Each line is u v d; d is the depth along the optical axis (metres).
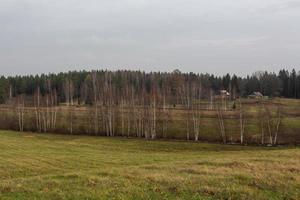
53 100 183.38
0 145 76.00
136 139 112.88
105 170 32.59
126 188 25.97
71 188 25.86
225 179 28.77
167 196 24.81
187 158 56.22
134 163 51.66
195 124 122.38
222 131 116.38
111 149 81.44
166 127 128.12
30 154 60.88
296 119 132.88
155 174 29.84
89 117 153.00
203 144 98.75
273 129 120.94
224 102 181.62
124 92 168.00
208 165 34.94
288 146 98.69
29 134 123.88
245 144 104.12
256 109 156.88
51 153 63.94
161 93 167.12
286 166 33.75
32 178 29.72
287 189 27.42
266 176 29.84
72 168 48.72
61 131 137.12
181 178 28.44
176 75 190.75
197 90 181.25
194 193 25.55
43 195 24.30
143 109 139.62
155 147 90.12
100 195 24.38
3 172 44.25
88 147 82.56
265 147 96.31
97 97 180.25
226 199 25.00
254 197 25.39
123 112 149.62
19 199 23.55
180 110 159.50
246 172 31.02
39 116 146.62
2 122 153.00
